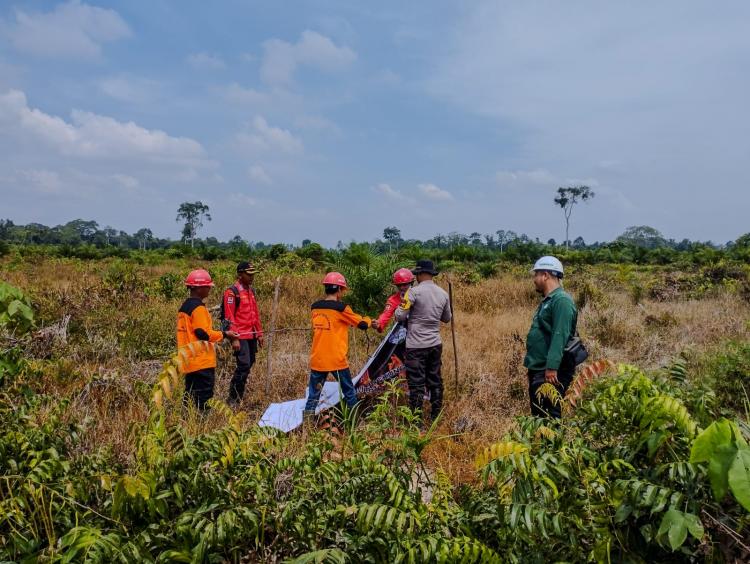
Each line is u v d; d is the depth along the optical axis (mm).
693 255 34250
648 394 2658
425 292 5547
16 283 12852
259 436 2857
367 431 3129
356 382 5898
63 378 5395
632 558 2328
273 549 2506
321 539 2521
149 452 2520
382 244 12641
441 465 4105
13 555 2389
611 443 2809
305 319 10172
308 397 5242
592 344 8336
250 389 6504
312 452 2795
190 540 2283
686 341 8508
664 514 2223
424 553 2135
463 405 5789
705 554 2447
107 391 5125
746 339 8242
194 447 2557
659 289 14805
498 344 8391
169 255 37656
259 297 11758
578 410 3025
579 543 2387
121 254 39000
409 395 5496
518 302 12961
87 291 9594
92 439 3730
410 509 2410
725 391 5008
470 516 2635
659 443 2404
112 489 2502
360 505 2326
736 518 2375
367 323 5605
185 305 5176
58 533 2479
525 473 2322
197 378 5078
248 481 2564
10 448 2887
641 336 8906
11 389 3730
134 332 7816
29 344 6148
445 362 7227
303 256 23391
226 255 38531
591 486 2404
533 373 4512
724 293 13688
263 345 8109
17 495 2549
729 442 1986
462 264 29922
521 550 2389
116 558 2094
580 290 13008
